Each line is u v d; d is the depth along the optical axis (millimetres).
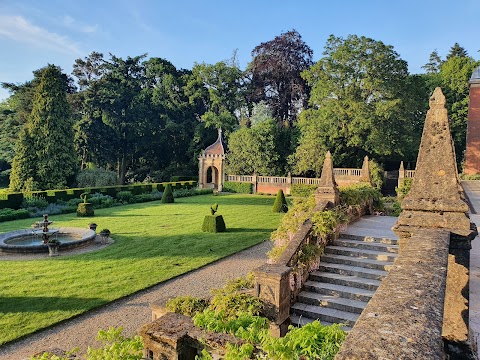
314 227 8914
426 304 2152
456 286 4035
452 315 4051
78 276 11672
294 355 3217
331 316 7066
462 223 4062
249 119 57000
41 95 39344
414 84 37125
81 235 17031
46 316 8758
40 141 38906
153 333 3797
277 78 55188
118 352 3893
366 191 13594
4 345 7438
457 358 3975
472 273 6371
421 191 4391
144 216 24062
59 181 39500
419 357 1606
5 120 47094
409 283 2510
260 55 55219
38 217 24438
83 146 47406
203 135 54094
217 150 46125
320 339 3391
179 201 33500
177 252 14711
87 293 10242
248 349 3244
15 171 38438
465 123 39750
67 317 8727
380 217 13156
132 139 51062
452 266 4070
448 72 41812
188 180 51094
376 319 2002
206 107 59375
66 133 40594
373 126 34906
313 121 38375
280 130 46156
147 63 58062
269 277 6488
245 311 6062
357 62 36344
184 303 6621
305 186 37031
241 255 14531
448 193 4250
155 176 53281
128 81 52406
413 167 43875
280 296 6480
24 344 7543
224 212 26125
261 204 31203
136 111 51281
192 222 21672
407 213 4383
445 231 4008
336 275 8281
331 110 37031
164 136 53438
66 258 13742
